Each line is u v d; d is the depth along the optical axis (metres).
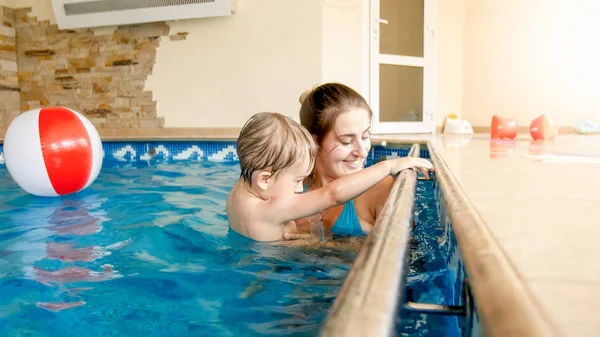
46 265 1.31
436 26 6.33
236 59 5.46
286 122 1.40
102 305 1.01
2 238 1.64
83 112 6.02
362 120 1.49
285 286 1.09
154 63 5.73
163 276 1.18
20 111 6.22
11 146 2.46
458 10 6.95
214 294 1.05
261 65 5.38
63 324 0.92
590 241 0.57
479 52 6.96
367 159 4.11
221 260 1.30
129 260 1.33
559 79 6.53
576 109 6.48
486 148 2.63
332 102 1.49
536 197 0.92
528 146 2.87
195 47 5.57
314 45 5.18
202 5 5.29
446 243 1.18
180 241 1.52
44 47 6.05
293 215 1.37
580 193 0.97
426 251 1.29
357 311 0.37
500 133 3.91
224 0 5.21
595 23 6.27
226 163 4.23
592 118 6.41
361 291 0.41
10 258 1.38
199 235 1.58
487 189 1.03
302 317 0.92
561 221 0.69
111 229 1.74
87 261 1.34
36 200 2.43
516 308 0.36
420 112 6.31
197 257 1.34
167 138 4.78
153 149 4.83
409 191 0.98
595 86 6.36
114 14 5.55
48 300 1.04
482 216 0.72
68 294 1.08
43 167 2.42
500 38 6.81
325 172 1.58
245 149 1.40
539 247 0.54
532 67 6.67
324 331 0.36
